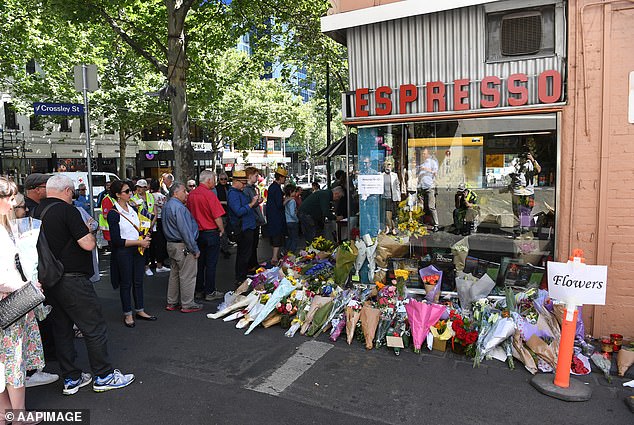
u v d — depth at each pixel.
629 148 4.68
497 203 5.75
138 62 23.77
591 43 4.78
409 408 3.71
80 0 10.86
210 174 6.74
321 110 21.05
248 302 6.01
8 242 3.26
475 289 5.21
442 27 5.57
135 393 4.01
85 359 4.82
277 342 5.12
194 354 4.82
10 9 13.37
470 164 5.84
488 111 5.37
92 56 19.77
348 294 5.64
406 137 6.10
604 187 4.79
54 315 3.96
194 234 6.19
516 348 4.47
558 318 4.63
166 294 7.21
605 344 4.52
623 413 3.62
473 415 3.60
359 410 3.69
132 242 5.55
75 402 3.87
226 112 31.77
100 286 7.82
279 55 16.11
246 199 7.47
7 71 16.73
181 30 10.36
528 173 5.47
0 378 3.28
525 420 3.53
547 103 5.06
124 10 13.04
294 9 12.90
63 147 29.69
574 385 3.96
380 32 5.89
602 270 3.78
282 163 59.75
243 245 7.44
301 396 3.92
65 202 3.97
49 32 15.66
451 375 4.27
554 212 5.17
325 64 14.73
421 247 6.19
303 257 7.25
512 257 5.66
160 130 37.03
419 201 6.20
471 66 5.46
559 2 5.00
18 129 27.22
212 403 3.82
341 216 9.38
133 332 5.48
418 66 5.73
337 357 4.69
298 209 9.72
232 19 13.05
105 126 25.75
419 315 4.86
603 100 4.73
